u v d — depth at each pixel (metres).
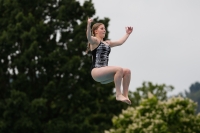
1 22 86.00
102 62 24.31
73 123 82.31
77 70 84.25
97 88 90.62
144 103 60.00
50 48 87.44
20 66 82.06
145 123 57.81
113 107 92.88
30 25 84.00
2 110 79.94
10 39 82.44
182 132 59.12
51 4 90.69
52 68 85.00
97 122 94.50
